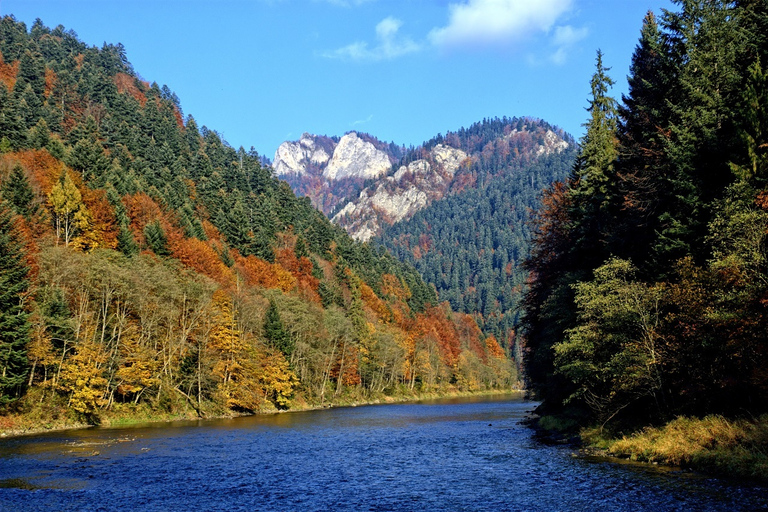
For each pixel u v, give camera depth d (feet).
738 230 80.94
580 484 76.02
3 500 72.95
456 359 561.02
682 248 99.86
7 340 153.38
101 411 184.85
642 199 119.55
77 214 256.11
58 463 102.94
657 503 62.85
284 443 136.05
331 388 350.02
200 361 224.74
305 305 330.75
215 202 460.55
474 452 115.85
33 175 271.49
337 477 89.56
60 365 170.19
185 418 212.02
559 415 162.91
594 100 173.06
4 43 529.04
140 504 71.26
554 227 180.55
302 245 493.36
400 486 81.46
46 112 433.07
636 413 114.83
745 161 92.32
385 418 226.99
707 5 120.26
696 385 88.69
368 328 403.95
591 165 160.25
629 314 98.68
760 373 73.26
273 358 275.18
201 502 72.33
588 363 106.93
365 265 641.40
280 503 71.61
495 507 66.90
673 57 125.29
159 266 228.02
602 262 134.72
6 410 156.15
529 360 197.57
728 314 77.51
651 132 126.52
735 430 79.77
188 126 642.63
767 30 112.88
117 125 487.61
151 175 401.90
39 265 182.70
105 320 200.64
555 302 138.31
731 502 61.26
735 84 106.52
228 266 346.74
